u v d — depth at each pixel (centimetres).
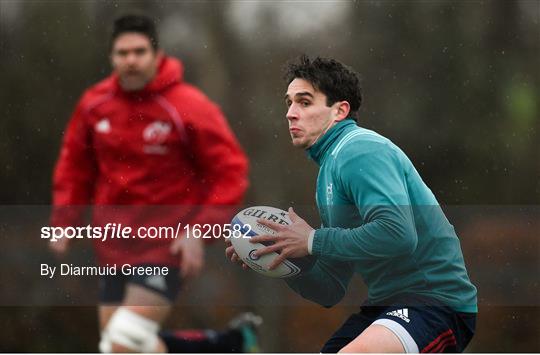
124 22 1598
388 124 2947
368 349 1088
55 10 2783
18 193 2683
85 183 1689
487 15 3016
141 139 1603
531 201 2898
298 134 1189
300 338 2438
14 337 2388
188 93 1622
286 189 2794
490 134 2939
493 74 2992
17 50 2755
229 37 2891
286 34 2911
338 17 2944
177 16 2866
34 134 2720
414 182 1134
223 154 1603
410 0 2994
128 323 1536
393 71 2969
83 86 2769
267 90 2886
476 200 2892
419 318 1119
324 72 1180
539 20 3006
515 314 2405
